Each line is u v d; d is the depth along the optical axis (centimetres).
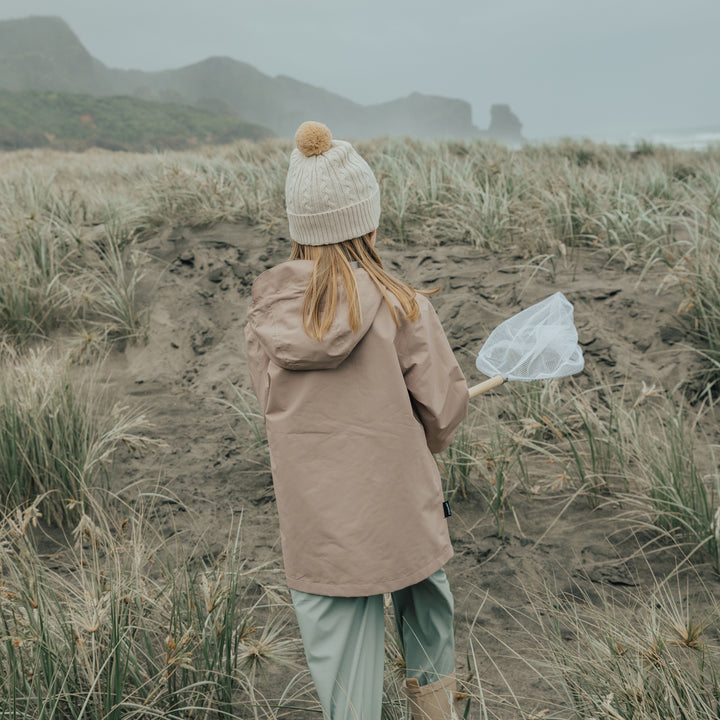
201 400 456
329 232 175
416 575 177
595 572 294
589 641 222
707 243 543
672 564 298
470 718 220
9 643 199
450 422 186
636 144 1566
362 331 169
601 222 609
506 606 279
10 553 281
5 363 446
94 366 495
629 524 326
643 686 195
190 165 927
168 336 522
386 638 243
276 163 861
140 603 228
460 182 702
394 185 718
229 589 229
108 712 195
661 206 681
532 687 235
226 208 670
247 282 572
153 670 218
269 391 181
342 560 172
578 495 352
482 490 358
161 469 382
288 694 235
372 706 177
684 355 450
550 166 886
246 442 408
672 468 327
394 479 174
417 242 629
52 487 338
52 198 707
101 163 1420
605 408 409
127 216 671
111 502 349
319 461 174
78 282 569
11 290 526
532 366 212
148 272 592
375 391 173
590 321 478
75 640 207
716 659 226
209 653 228
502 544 318
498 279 540
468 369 452
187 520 338
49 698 188
